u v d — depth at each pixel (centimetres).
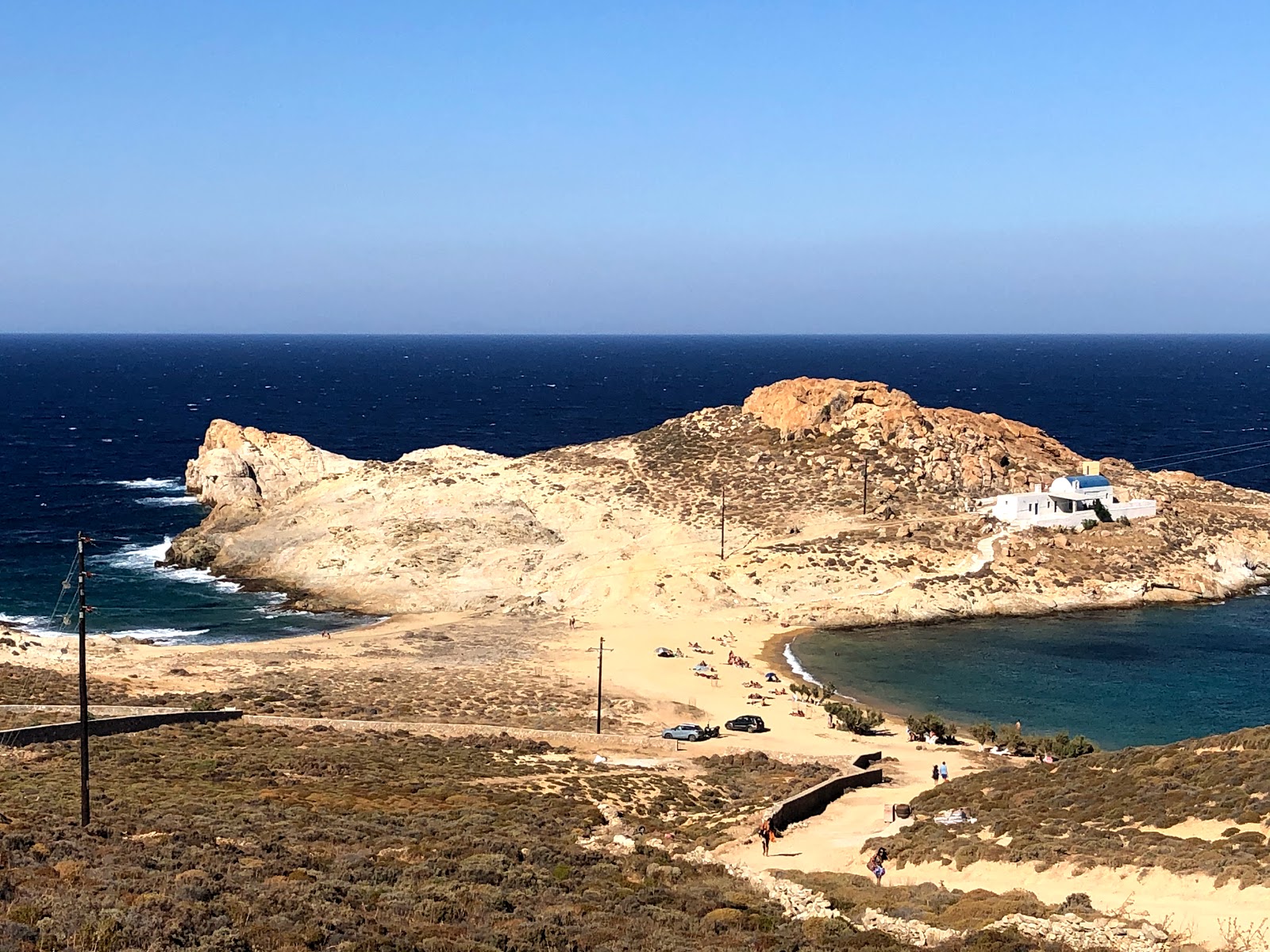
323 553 12838
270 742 6662
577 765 6531
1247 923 3403
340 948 2920
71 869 3391
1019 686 8938
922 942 3522
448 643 10075
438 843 4322
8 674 8094
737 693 8712
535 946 3172
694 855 4750
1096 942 3356
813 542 11988
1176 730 7906
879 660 9644
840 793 6131
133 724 6812
